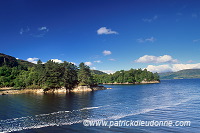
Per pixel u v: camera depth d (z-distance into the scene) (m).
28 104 47.59
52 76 105.94
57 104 46.44
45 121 27.22
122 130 22.09
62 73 112.88
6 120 28.59
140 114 30.80
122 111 34.22
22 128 23.62
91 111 35.06
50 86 104.69
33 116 31.19
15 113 34.34
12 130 22.81
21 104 48.03
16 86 116.69
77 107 40.56
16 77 136.50
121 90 105.38
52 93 95.56
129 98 58.09
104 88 128.25
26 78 121.44
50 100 57.34
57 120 27.75
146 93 76.56
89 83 117.88
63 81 107.88
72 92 99.94
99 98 60.81
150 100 50.34
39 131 22.19
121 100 52.84
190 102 42.91
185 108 35.00
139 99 53.97
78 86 112.75
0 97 75.44
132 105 41.72
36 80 115.69
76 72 125.06
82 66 117.12
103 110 35.91
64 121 26.98
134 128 22.77
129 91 94.25
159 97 57.81
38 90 104.06
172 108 35.44
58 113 33.53
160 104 41.56
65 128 23.27
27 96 76.44
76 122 26.19
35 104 47.25
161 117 28.19
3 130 22.91
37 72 119.69
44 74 103.88
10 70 151.62
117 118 28.28
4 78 129.38
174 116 28.55
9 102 53.94
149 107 37.81
